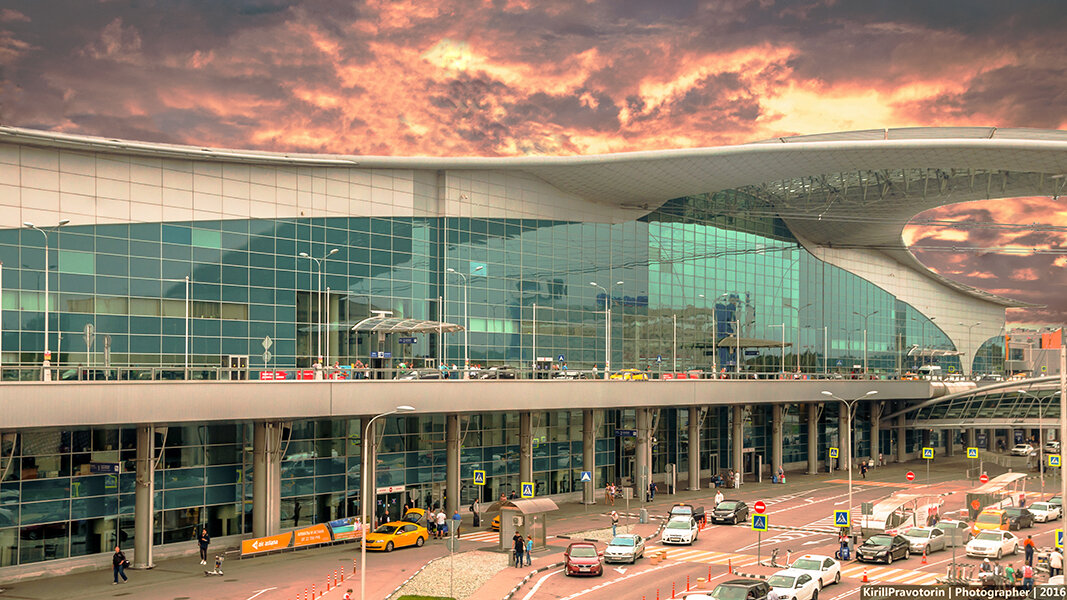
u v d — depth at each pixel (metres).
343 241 65.94
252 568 46.19
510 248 76.81
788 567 42.16
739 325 98.25
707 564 47.94
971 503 61.19
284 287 62.16
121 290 54.12
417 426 65.19
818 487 85.06
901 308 121.94
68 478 47.34
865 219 100.88
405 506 63.84
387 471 62.84
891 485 86.62
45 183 51.62
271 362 60.94
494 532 59.41
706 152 74.06
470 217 73.94
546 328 79.19
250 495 54.66
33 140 50.22
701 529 60.69
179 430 51.59
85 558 47.19
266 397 47.41
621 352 85.50
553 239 80.44
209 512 52.66
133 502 49.88
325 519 58.81
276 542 50.69
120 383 41.88
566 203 81.88
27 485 45.78
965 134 80.38
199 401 44.69
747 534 58.47
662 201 88.19
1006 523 57.31
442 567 46.06
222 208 59.31
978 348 135.75
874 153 75.19
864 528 53.81
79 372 47.38
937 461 116.19
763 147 74.00
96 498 48.34
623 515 66.62
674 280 91.31
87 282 52.81
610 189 81.56
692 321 92.94
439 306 71.56
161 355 55.59
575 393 65.44
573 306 81.69
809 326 107.69
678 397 74.75
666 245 90.69
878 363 117.56
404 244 69.75
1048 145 71.62
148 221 55.62
